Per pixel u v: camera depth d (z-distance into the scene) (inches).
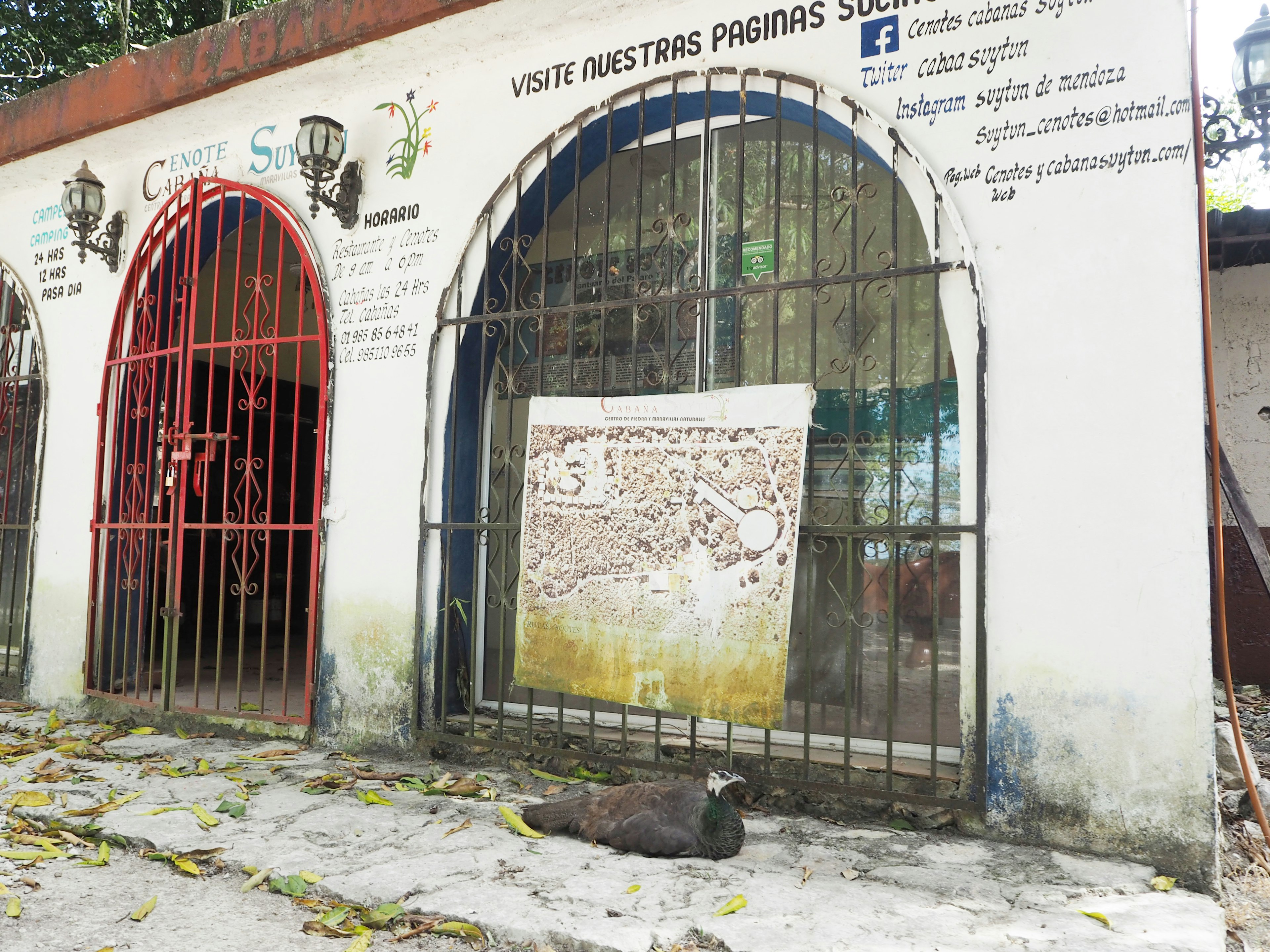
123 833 150.6
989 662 147.3
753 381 187.0
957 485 166.2
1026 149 150.3
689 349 194.1
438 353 207.3
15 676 275.9
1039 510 145.3
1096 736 139.3
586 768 183.8
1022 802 144.0
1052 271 146.9
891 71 162.2
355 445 216.8
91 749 211.6
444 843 145.0
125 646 248.2
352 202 220.7
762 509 164.2
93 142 256.1
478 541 198.7
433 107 213.5
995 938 109.9
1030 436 146.6
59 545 267.0
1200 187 138.4
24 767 197.8
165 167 257.9
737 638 164.6
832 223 183.0
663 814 142.2
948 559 165.2
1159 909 119.8
